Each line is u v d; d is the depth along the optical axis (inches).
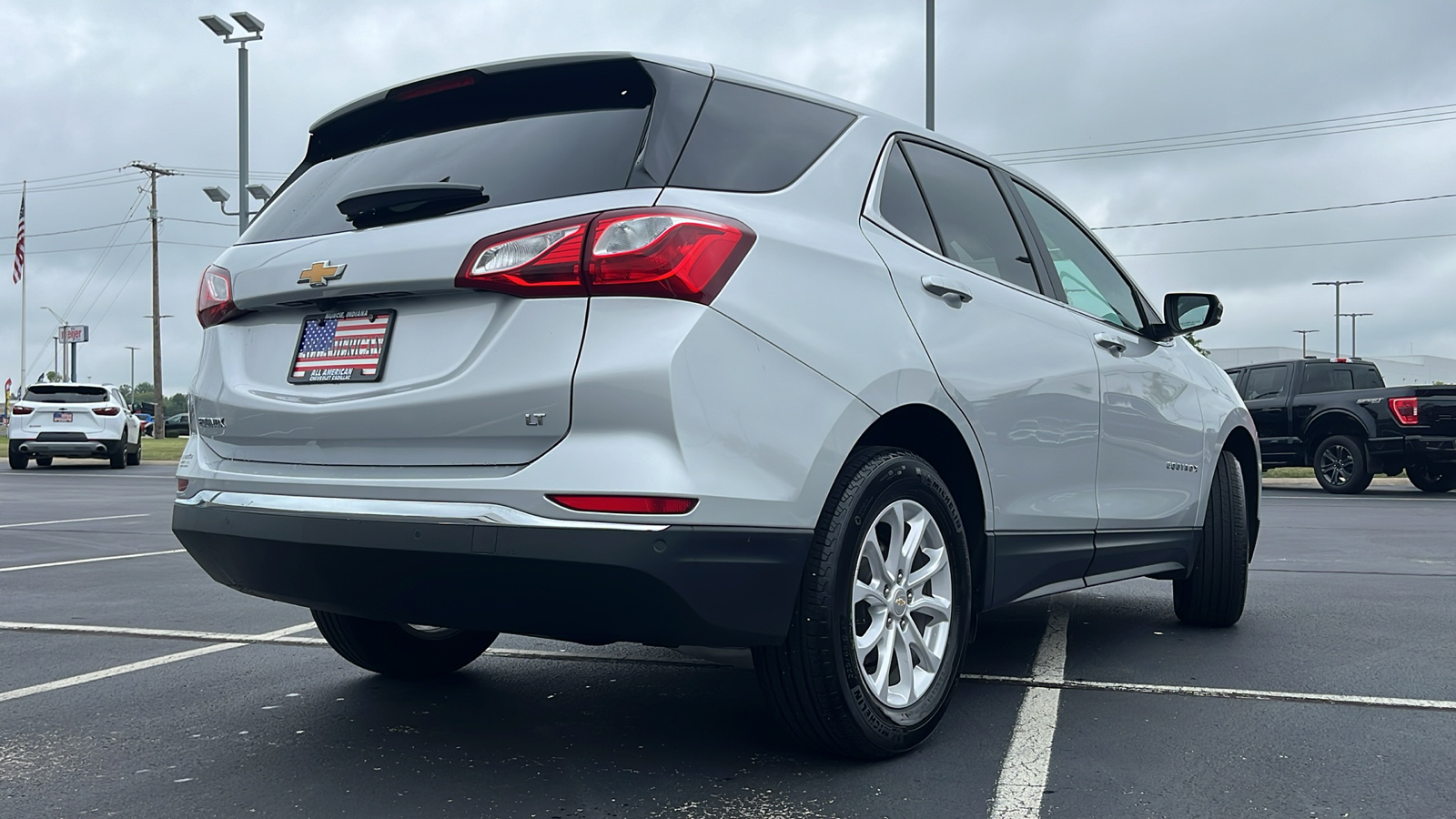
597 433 98.2
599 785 109.4
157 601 224.4
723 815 101.0
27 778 112.6
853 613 111.0
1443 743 122.8
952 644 124.9
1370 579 256.2
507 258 103.0
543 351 100.7
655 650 176.2
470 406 102.7
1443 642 181.0
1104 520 157.8
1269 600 224.7
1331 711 136.9
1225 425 194.9
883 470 114.7
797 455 105.2
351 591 108.4
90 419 840.9
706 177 108.0
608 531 95.8
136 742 125.1
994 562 134.5
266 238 128.6
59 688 149.9
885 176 130.9
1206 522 190.2
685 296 99.7
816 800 105.0
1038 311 147.5
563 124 113.3
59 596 230.2
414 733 128.4
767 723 132.5
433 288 107.2
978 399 130.0
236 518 115.2
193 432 130.8
